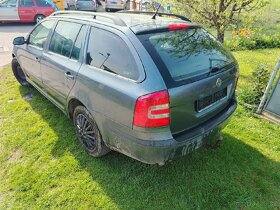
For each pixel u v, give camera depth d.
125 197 2.53
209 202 2.47
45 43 3.61
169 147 2.16
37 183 2.72
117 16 2.77
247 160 3.00
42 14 12.07
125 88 2.22
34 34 4.04
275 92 3.74
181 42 2.47
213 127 2.53
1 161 3.06
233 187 2.62
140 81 2.14
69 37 3.10
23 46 4.27
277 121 3.76
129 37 2.31
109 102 2.38
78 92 2.82
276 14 8.88
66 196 2.55
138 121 2.13
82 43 2.84
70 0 14.30
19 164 2.99
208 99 2.48
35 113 4.05
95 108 2.60
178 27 2.61
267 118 3.85
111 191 2.60
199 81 2.30
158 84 2.07
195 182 2.69
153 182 2.69
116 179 2.73
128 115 2.21
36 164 2.98
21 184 2.71
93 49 2.69
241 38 8.16
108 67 2.47
